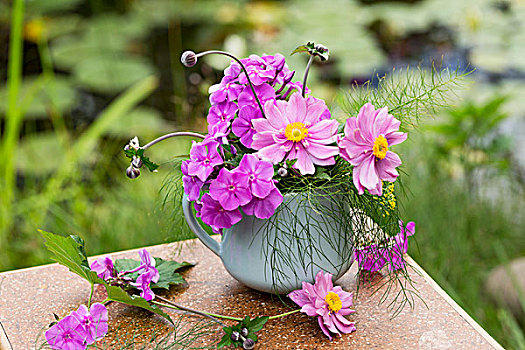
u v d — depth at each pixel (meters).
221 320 1.36
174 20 3.34
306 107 1.31
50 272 1.45
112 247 2.10
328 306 1.33
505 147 2.37
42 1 3.13
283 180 1.33
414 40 3.65
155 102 3.09
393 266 1.37
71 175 2.33
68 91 2.91
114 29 3.25
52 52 3.12
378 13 3.51
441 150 2.35
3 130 2.87
